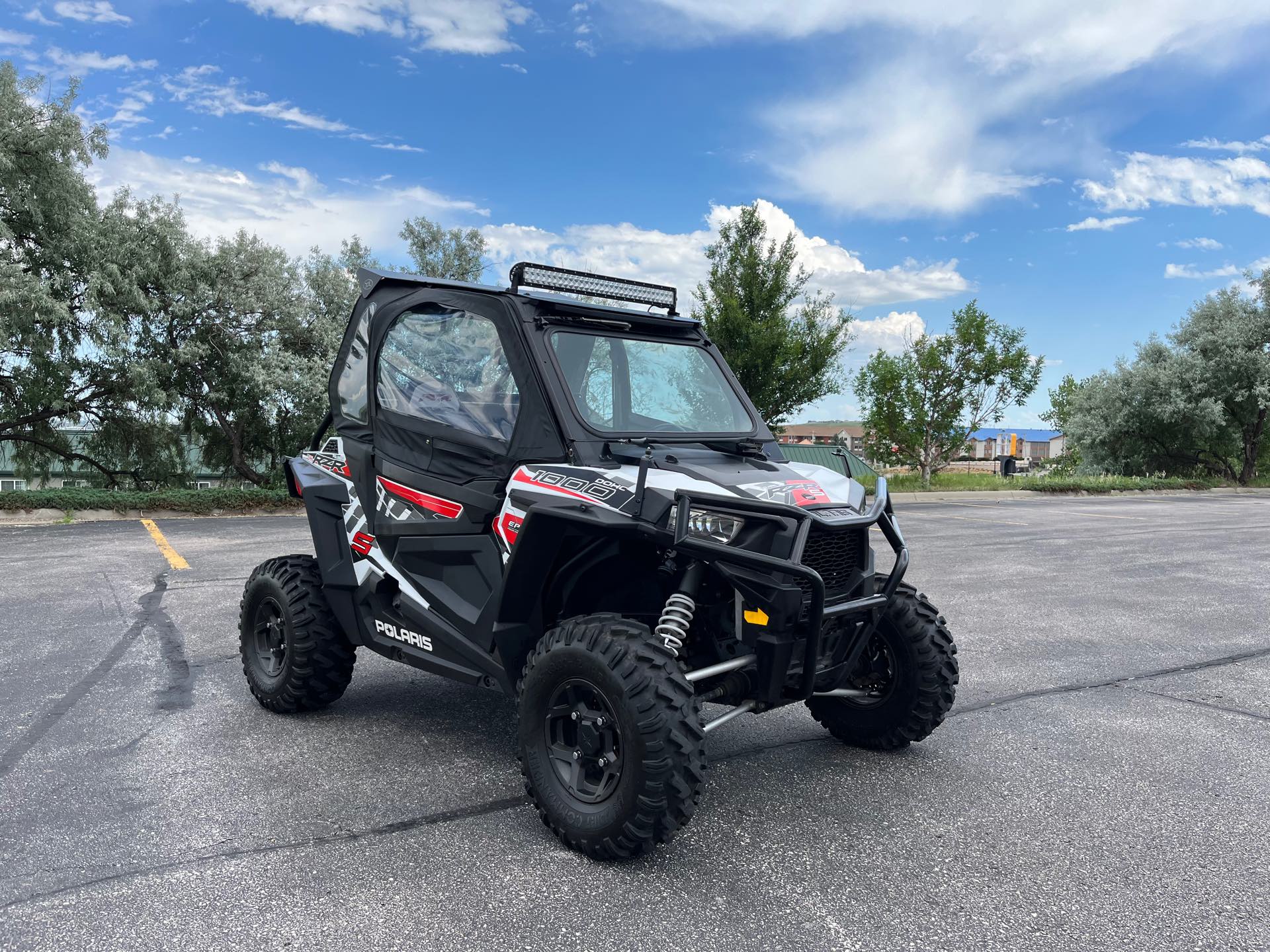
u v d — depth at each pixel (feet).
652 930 8.80
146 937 8.54
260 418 69.62
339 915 9.01
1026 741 14.87
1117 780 13.09
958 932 8.82
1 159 56.03
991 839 11.03
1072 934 8.80
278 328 68.13
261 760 13.52
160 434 69.56
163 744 14.20
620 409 12.77
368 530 14.33
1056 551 41.47
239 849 10.50
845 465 14.73
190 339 65.51
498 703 16.69
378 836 10.91
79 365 63.05
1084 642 22.34
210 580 30.42
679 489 10.45
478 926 8.82
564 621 10.94
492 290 12.96
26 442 69.92
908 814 11.78
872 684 14.25
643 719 9.72
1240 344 116.57
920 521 57.88
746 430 13.88
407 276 14.32
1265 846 10.91
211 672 18.66
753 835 11.09
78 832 10.91
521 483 11.65
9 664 19.22
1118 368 127.24
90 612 24.86
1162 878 10.03
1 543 41.19
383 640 14.33
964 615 25.70
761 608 10.41
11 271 54.95
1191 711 16.67
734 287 68.95
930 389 93.56
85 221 60.18
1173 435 125.29
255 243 68.23
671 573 11.41
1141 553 41.06
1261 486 122.11
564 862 10.27
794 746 14.60
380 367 14.37
